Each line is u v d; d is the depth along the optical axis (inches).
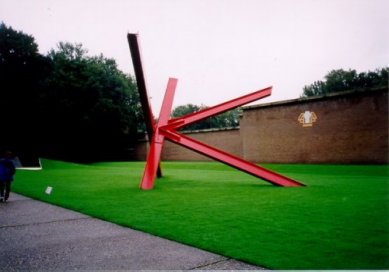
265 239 189.5
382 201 301.7
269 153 977.5
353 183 444.1
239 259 160.4
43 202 343.9
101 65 1695.4
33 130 1171.3
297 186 426.9
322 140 865.5
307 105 896.9
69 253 177.2
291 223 224.1
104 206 305.4
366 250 167.0
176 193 385.4
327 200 310.8
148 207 296.8
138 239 199.8
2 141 1073.5
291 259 157.1
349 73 2217.0
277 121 962.1
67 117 1302.9
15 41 1127.0
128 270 152.2
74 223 245.8
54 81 1258.0
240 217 247.1
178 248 180.9
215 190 407.8
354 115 808.9
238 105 525.0
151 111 501.4
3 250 184.1
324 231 202.1
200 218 247.3
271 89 538.3
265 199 326.6
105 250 180.9
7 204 337.4
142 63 443.5
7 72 1119.6
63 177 630.5
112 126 1473.9
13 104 1115.3
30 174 710.5
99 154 1578.5
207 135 1318.9
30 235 214.7
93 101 1369.3
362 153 793.6
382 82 2043.6
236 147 1226.0
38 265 160.6
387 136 757.3
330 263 150.8
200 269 150.8
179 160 1427.2
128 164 1211.9
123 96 1644.9
